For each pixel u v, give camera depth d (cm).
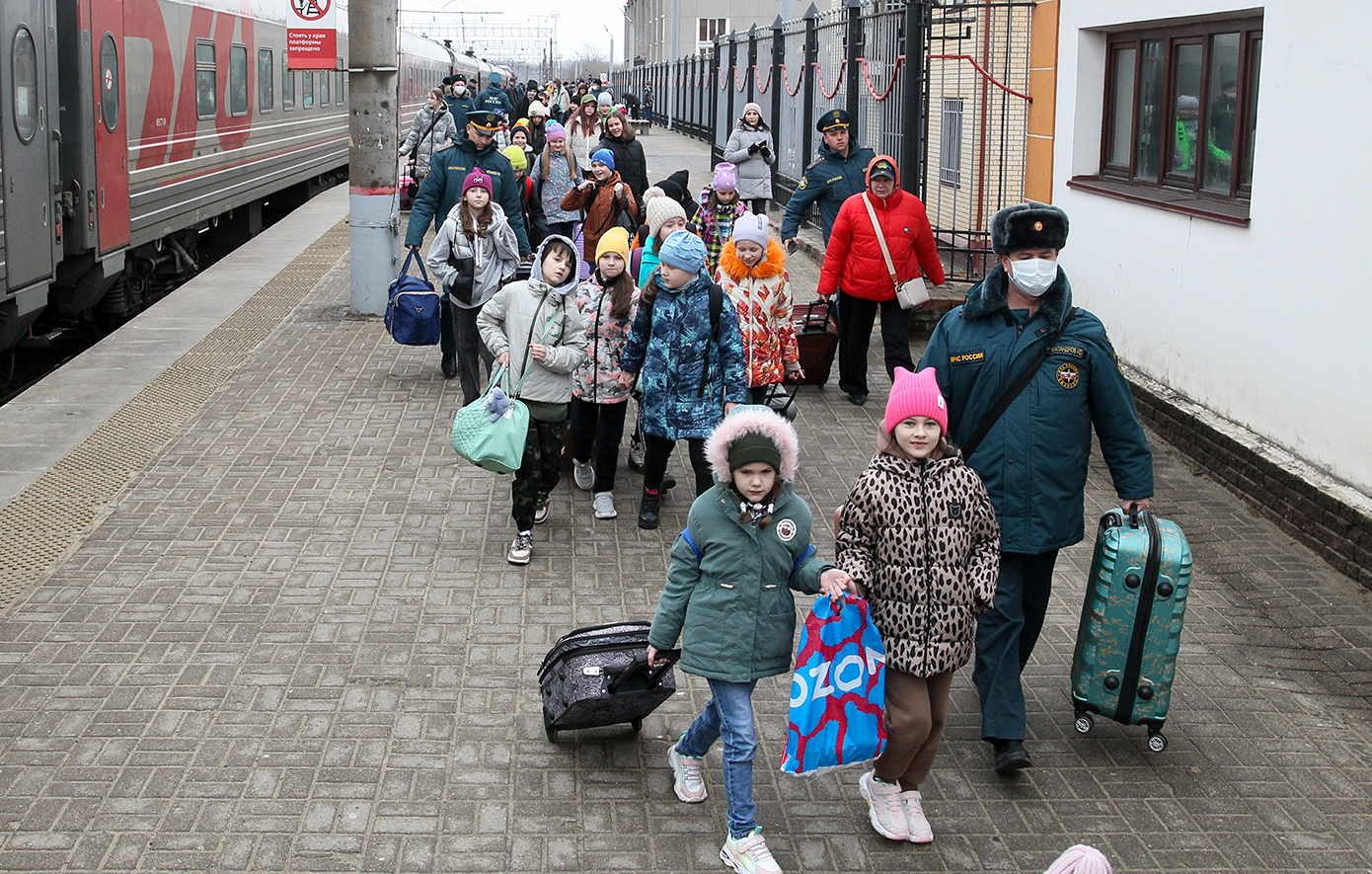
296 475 774
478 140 922
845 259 913
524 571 646
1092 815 452
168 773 459
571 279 657
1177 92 912
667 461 770
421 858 416
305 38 1160
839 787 470
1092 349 468
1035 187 1138
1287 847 434
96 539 668
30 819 429
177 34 1461
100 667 534
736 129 1488
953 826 445
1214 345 814
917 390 414
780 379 743
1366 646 580
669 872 414
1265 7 751
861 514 419
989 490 471
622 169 1308
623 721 485
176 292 1327
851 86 1398
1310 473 691
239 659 546
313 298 1305
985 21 1189
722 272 732
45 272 1037
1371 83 647
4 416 876
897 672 421
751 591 411
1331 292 683
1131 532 473
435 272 838
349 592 616
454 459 811
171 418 881
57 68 1071
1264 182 750
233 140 1748
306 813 438
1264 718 520
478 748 484
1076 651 494
